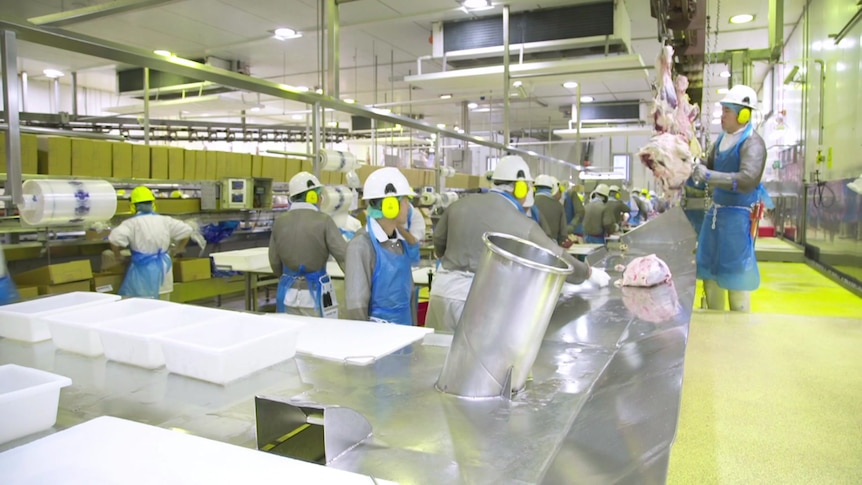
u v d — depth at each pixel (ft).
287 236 9.65
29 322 4.37
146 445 2.40
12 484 2.09
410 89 28.71
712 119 38.37
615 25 17.22
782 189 24.66
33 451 2.35
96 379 3.57
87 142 12.10
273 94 7.82
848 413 5.23
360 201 19.71
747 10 20.25
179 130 25.98
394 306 7.60
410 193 7.43
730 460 4.46
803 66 23.85
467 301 3.22
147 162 13.70
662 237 11.41
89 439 2.46
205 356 3.43
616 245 11.05
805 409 5.34
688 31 10.19
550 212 17.16
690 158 8.09
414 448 2.51
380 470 2.32
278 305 10.08
